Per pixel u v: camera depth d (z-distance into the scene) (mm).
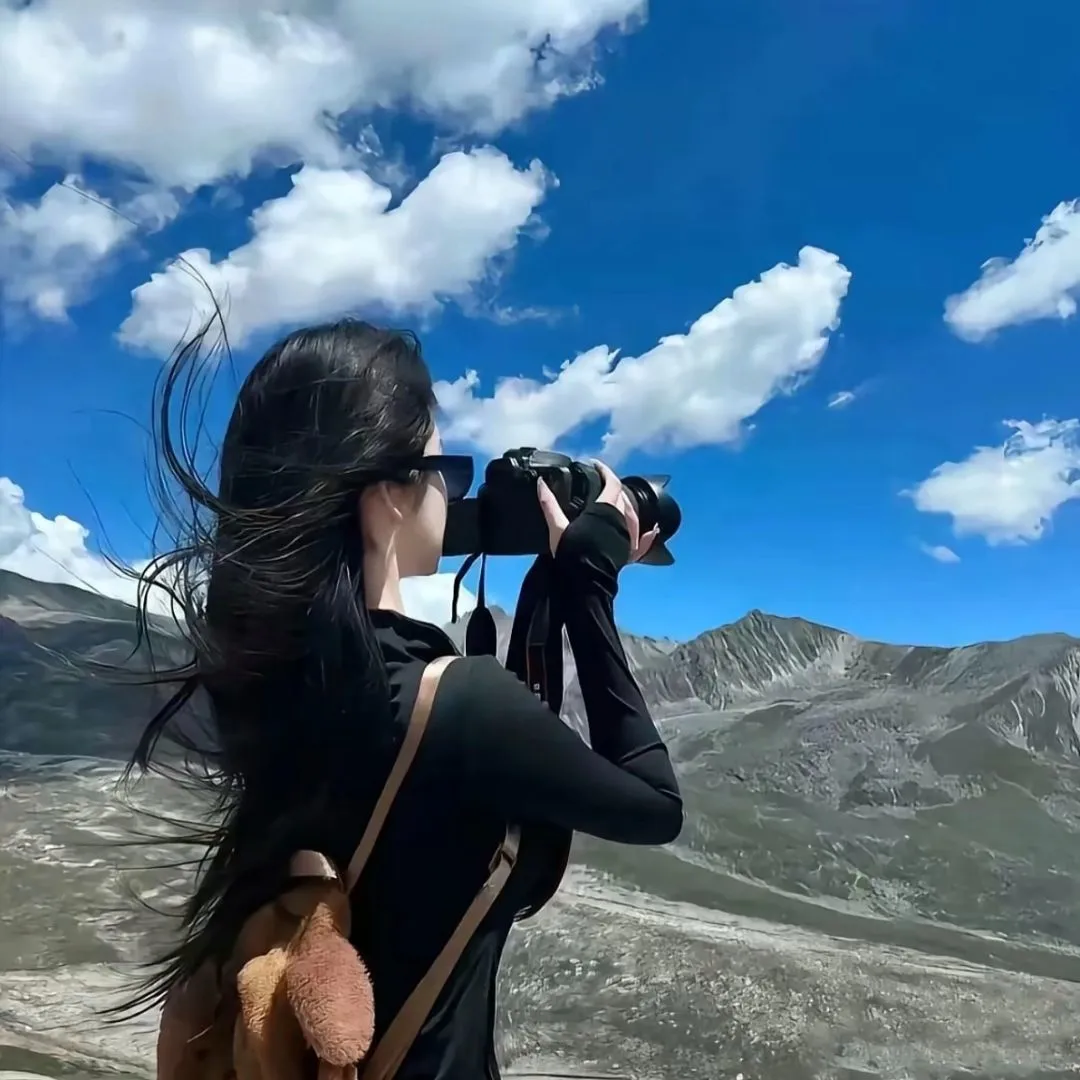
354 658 812
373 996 764
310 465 861
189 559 904
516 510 1027
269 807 863
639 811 844
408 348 941
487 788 808
